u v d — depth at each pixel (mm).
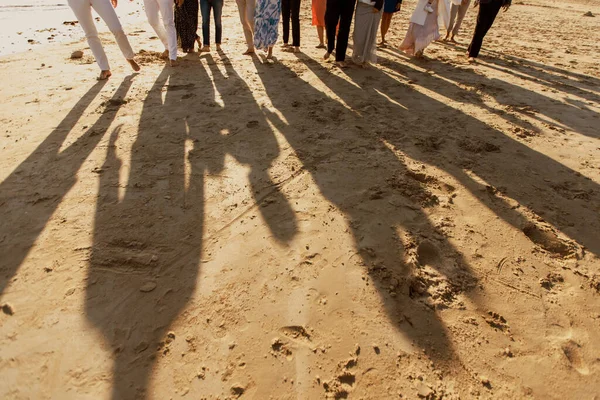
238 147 3168
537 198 2623
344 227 2307
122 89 4324
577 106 4246
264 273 1986
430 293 1889
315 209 2459
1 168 2812
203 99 4102
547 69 5688
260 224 2324
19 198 2512
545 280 1982
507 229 2328
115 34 4434
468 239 2240
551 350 1640
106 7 4219
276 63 5445
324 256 2094
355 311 1789
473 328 1726
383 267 2025
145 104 3949
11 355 1597
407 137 3406
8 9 9125
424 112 3951
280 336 1678
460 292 1906
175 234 2236
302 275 1977
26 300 1828
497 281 1971
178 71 4992
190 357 1592
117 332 1687
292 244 2174
